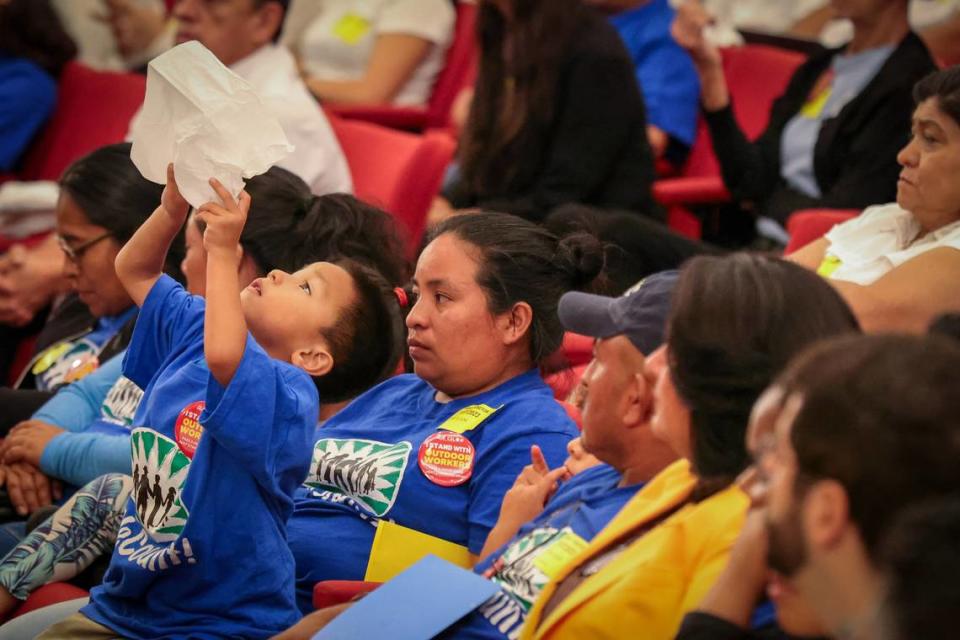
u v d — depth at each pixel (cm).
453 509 703
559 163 1255
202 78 613
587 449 583
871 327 827
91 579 778
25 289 1173
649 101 1496
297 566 722
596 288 758
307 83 1805
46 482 865
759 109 1476
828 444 346
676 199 1370
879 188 1179
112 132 1551
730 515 480
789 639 416
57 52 1595
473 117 1305
